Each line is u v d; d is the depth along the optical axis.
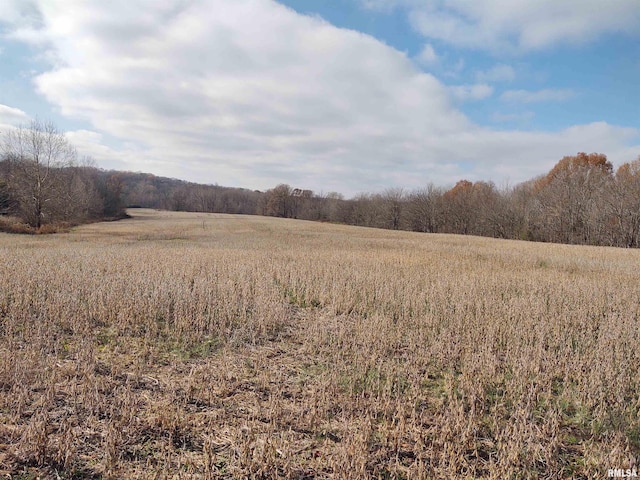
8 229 34.38
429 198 72.31
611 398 4.99
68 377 5.15
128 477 3.36
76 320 7.27
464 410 4.76
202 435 4.03
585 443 4.14
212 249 21.38
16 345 6.28
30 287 9.24
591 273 15.91
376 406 4.61
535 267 17.55
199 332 7.09
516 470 3.60
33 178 36.53
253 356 6.38
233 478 3.41
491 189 65.69
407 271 14.40
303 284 11.41
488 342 6.83
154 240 29.53
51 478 3.31
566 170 53.47
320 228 50.19
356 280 11.84
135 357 6.04
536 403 4.95
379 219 78.00
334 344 6.94
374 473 3.52
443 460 3.62
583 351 6.77
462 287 11.16
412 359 6.23
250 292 10.07
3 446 3.66
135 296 8.72
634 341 6.94
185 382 5.26
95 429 4.01
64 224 42.47
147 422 4.18
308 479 3.45
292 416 4.46
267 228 47.81
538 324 7.75
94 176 74.12
